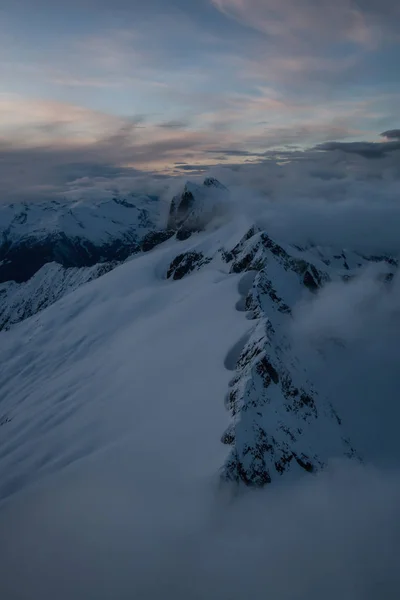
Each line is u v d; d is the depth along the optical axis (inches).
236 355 3499.0
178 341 4126.5
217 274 5994.1
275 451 2474.2
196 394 3026.6
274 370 3100.4
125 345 4690.0
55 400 3914.9
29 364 5403.5
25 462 2923.2
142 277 7209.6
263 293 4808.1
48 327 6314.0
